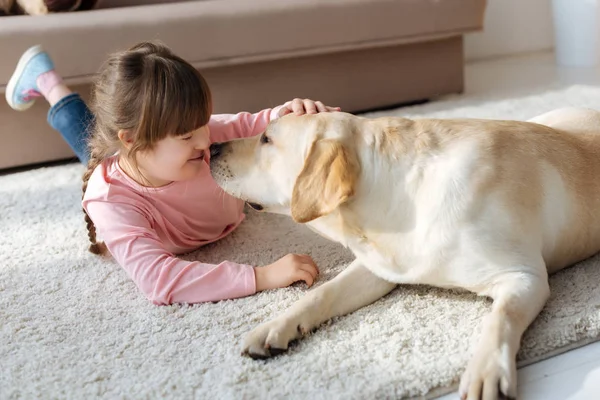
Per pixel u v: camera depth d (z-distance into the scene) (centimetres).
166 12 247
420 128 132
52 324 135
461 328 123
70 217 192
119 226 150
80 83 238
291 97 281
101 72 158
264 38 261
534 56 405
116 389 113
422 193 126
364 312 133
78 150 202
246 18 256
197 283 141
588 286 133
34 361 122
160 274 142
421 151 128
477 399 102
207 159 161
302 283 146
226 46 255
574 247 137
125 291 148
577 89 298
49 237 179
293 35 266
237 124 183
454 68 311
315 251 163
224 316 134
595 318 122
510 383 104
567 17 358
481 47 406
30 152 245
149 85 143
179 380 114
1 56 225
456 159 126
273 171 136
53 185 220
